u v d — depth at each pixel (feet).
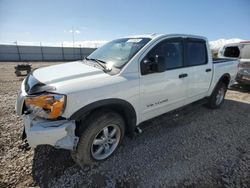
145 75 8.91
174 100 10.95
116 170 8.05
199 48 12.50
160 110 10.38
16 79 32.45
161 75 9.61
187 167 8.33
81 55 122.31
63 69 8.89
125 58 8.98
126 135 9.87
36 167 8.08
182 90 11.24
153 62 8.84
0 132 10.86
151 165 8.41
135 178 7.62
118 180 7.49
